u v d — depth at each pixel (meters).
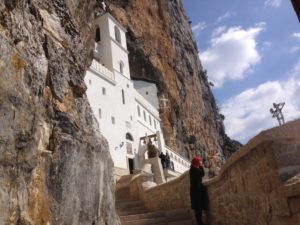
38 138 4.59
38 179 4.49
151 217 9.59
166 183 10.91
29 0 5.18
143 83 45.47
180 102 51.56
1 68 3.93
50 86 5.36
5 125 3.83
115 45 35.12
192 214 8.98
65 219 4.96
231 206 5.77
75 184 5.40
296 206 3.40
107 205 6.68
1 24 4.16
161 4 55.00
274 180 3.87
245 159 4.82
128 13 45.06
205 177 10.42
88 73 27.84
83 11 8.26
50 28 5.90
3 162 3.74
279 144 3.87
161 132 42.38
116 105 31.11
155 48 48.06
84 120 6.48
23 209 4.00
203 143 57.03
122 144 30.08
